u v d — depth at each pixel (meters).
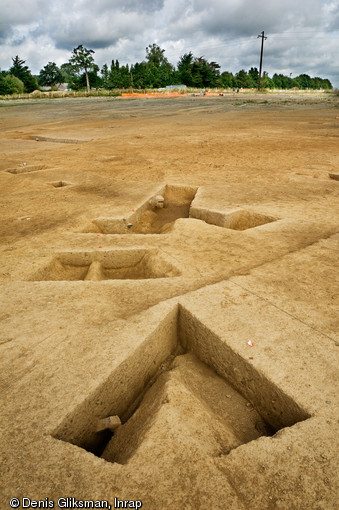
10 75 60.38
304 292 2.91
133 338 2.33
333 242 3.94
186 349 2.77
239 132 14.63
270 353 2.20
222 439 1.81
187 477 1.51
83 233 4.46
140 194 6.22
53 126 19.62
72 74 80.88
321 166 8.13
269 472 1.54
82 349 2.24
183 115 23.45
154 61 79.31
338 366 2.10
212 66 72.81
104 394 2.03
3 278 3.24
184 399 2.03
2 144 13.20
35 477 1.50
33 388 1.95
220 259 3.57
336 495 1.44
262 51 55.19
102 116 24.38
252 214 5.04
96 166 8.76
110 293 2.95
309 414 1.81
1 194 6.48
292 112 23.47
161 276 3.43
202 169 8.11
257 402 2.16
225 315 2.58
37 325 2.50
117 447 1.90
